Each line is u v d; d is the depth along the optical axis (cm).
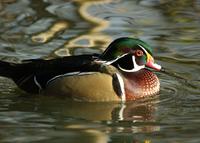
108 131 1295
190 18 1964
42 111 1415
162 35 1827
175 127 1310
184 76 1598
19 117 1370
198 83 1559
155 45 1756
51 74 1494
